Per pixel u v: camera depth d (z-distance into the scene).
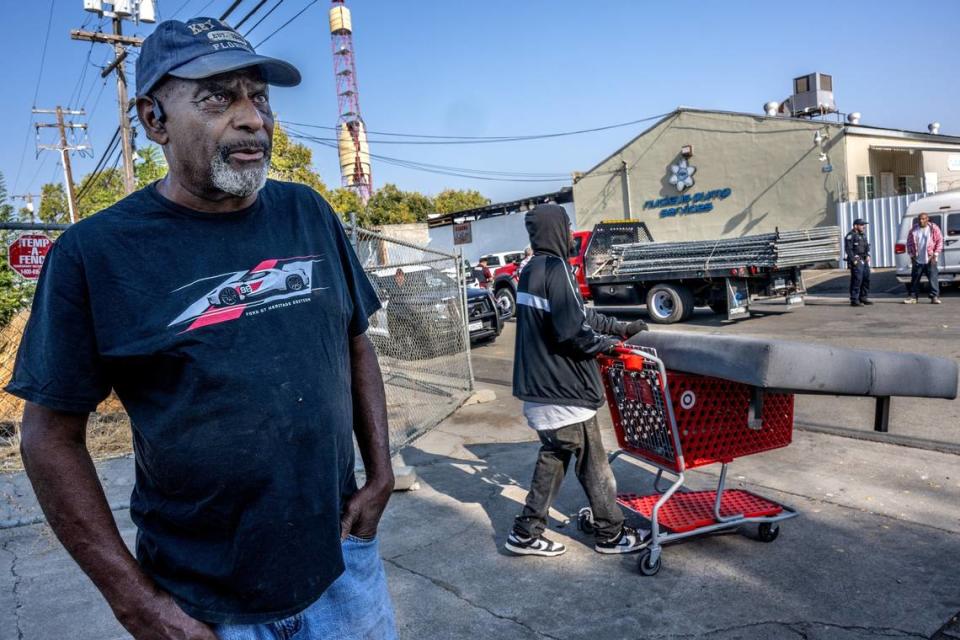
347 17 47.59
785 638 2.89
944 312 11.57
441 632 3.09
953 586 3.21
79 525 1.34
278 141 30.16
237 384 1.35
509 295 15.80
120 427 6.43
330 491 1.47
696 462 3.61
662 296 13.34
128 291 1.33
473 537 4.10
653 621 3.08
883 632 2.89
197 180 1.40
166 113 1.41
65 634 3.15
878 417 3.43
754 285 12.69
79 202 33.41
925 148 21.83
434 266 7.52
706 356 3.35
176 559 1.41
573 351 3.46
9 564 3.88
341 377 1.56
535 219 3.57
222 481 1.35
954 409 6.08
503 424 6.78
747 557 3.62
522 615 3.20
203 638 1.38
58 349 1.31
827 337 10.04
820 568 3.45
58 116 33.44
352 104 47.72
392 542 4.08
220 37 1.43
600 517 3.69
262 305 1.42
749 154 21.23
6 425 6.26
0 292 6.38
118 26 18.84
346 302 1.65
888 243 18.66
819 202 19.94
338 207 36.19
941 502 4.18
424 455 5.89
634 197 24.36
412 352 6.93
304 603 1.44
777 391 3.20
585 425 3.58
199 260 1.39
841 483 4.59
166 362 1.33
